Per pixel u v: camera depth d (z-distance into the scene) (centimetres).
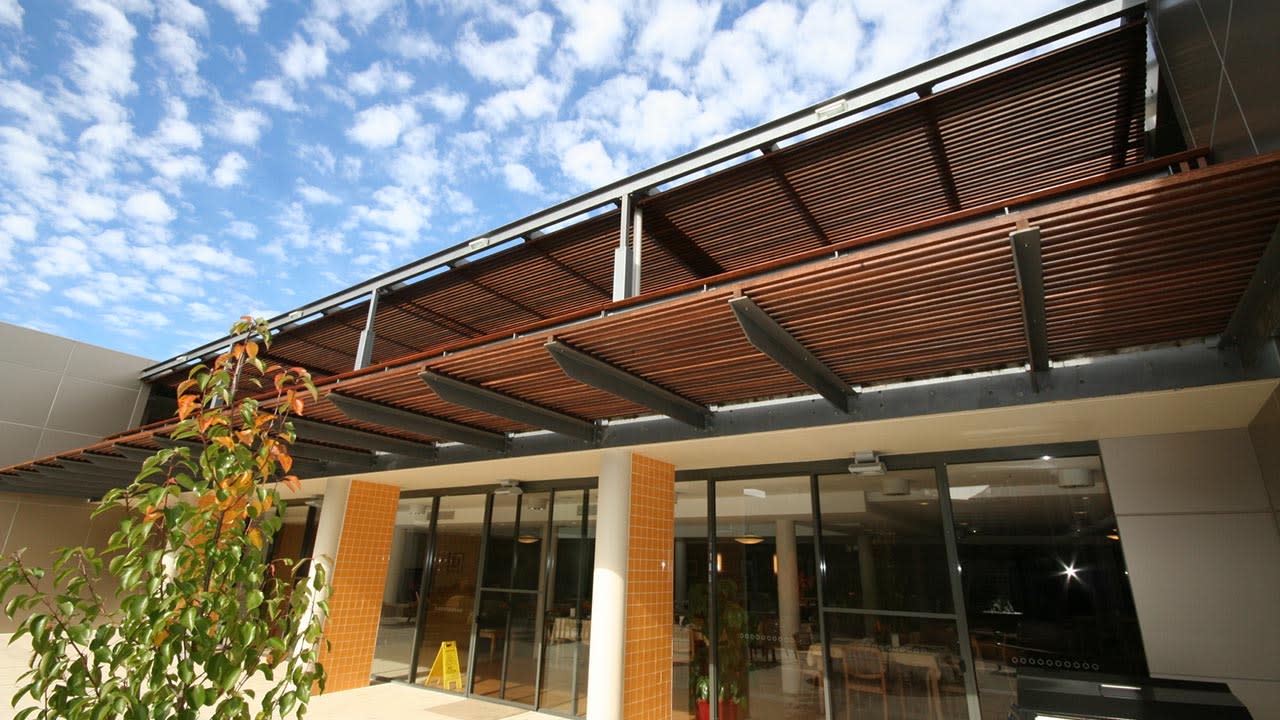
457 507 988
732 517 743
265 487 241
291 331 998
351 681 922
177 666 204
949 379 506
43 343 1429
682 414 583
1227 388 421
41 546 1419
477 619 905
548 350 452
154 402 1596
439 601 961
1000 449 622
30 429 1385
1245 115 289
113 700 194
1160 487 552
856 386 528
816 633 661
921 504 644
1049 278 338
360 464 898
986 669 576
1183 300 362
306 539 1270
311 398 604
